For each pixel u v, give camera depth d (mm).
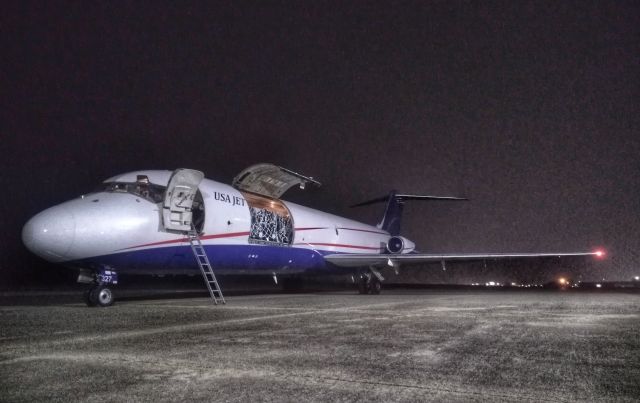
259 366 4816
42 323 8578
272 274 21656
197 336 6852
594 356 5391
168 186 14594
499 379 4336
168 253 14938
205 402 3590
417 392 3904
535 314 10258
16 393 3830
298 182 21766
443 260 23969
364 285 23188
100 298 12906
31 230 12609
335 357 5285
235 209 17609
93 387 4004
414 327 7883
